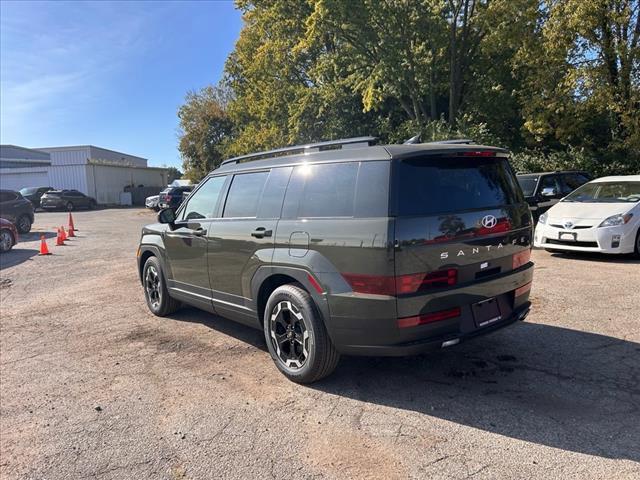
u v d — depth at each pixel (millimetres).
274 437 3305
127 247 14117
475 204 3797
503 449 3012
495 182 4062
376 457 3004
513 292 4082
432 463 2906
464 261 3623
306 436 3299
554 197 11844
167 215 5793
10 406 3975
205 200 5480
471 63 21141
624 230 8461
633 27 15680
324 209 3904
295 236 4051
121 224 22875
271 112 29078
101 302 7445
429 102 22469
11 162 58875
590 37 15703
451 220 3580
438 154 3705
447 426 3326
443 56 20406
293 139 25719
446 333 3572
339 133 24109
